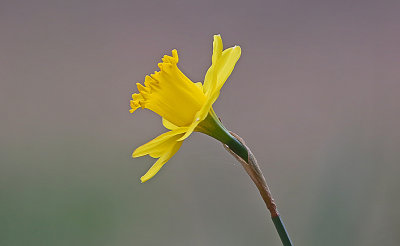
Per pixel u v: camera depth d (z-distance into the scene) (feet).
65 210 4.62
